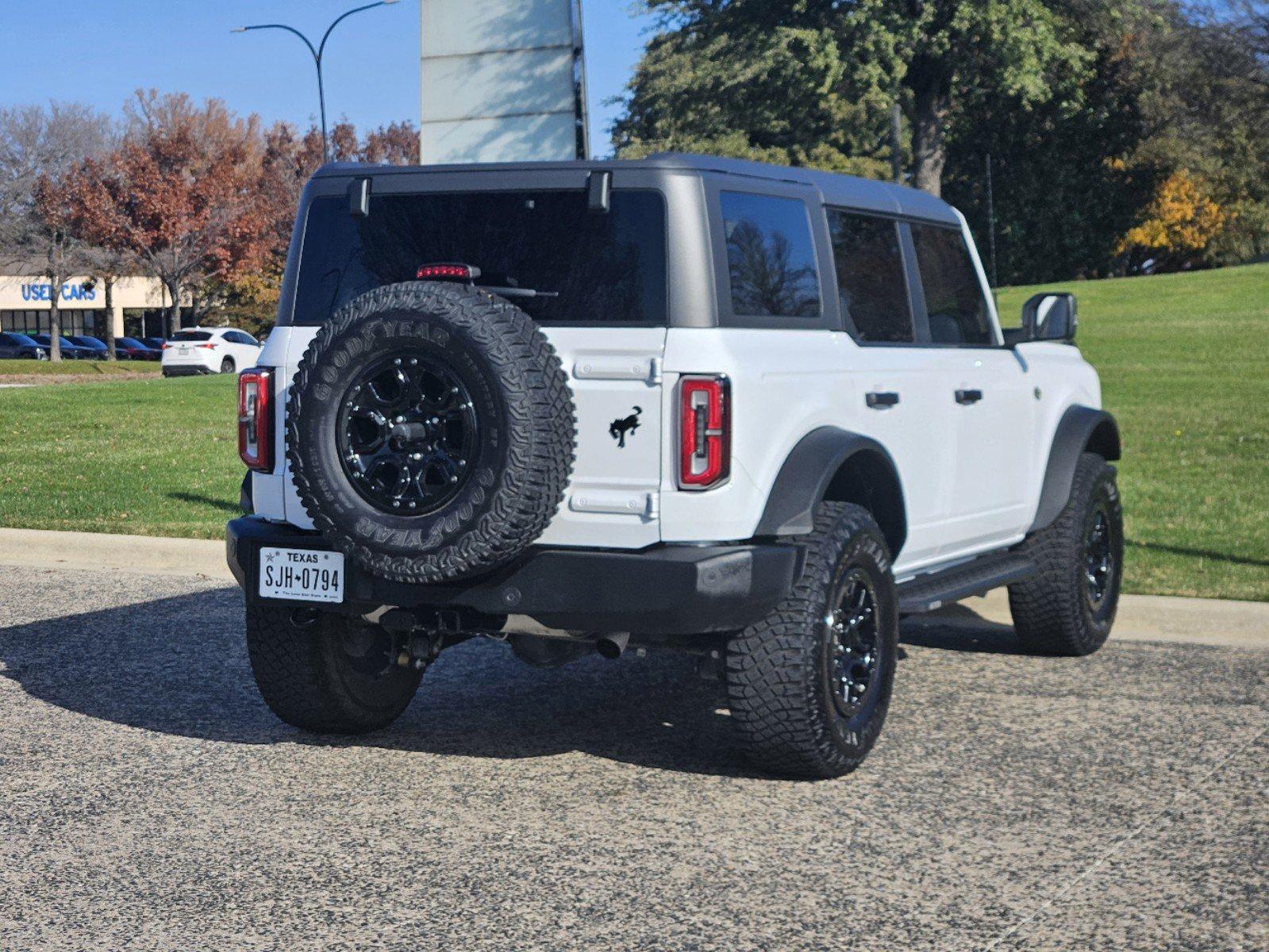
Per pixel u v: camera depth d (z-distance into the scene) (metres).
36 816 5.19
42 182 62.72
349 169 5.70
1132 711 6.60
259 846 4.87
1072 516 7.51
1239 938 4.07
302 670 5.98
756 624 5.30
